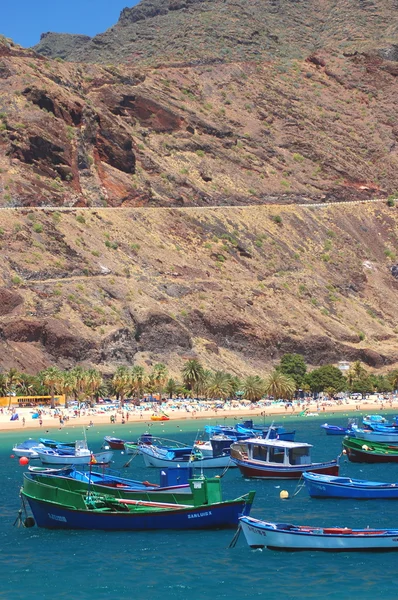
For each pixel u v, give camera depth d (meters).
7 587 48.62
